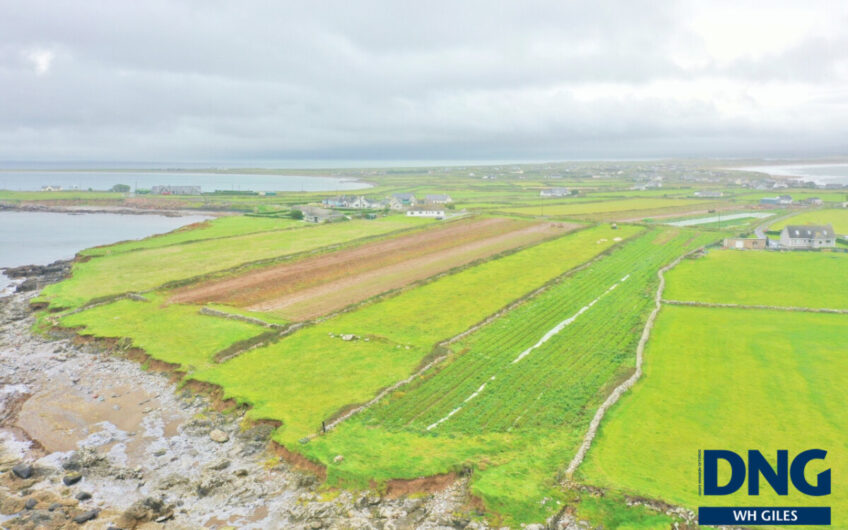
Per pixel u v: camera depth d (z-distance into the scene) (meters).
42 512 36.59
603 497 35.47
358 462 40.16
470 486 37.41
